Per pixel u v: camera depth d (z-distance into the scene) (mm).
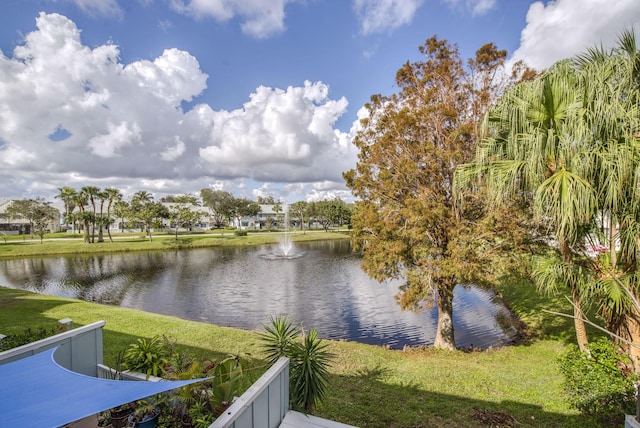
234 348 7859
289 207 84312
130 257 35750
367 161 9438
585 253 5914
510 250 8031
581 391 4848
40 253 37062
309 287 20562
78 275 25031
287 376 4359
